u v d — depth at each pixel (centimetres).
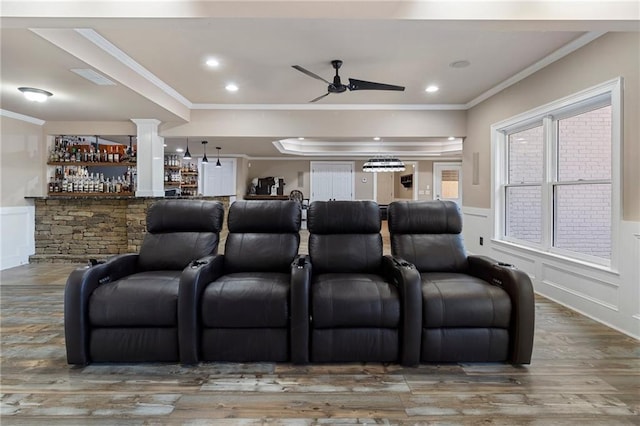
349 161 1061
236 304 232
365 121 563
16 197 525
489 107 490
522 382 213
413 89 479
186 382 213
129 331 232
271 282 245
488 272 260
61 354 246
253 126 562
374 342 233
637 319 271
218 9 220
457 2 222
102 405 190
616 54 286
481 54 362
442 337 231
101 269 245
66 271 489
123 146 635
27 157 540
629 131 276
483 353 232
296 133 563
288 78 436
